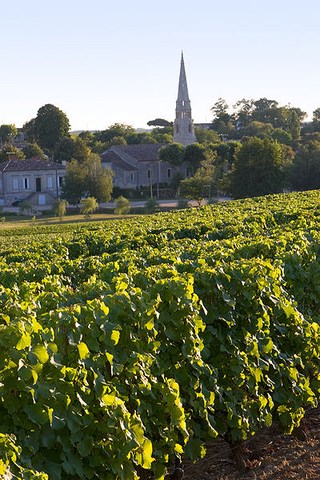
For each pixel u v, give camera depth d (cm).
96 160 10506
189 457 787
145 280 855
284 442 921
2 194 11200
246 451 891
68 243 2039
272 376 905
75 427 609
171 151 12112
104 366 680
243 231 1845
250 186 9331
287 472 816
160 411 725
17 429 591
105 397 633
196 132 19088
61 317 657
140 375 698
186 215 3025
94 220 8438
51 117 15650
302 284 1076
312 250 1205
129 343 712
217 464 856
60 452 617
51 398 596
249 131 19688
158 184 12175
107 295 733
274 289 924
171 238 2028
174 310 766
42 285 970
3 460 527
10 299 812
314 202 2933
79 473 621
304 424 982
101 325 674
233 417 818
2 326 591
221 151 12025
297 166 9494
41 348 583
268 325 901
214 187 9856
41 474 546
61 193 10612
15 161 11488
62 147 13412
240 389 845
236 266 896
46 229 4956
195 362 774
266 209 2675
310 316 1084
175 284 772
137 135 17512
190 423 788
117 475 655
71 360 645
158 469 727
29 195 11150
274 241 1267
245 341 866
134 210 9444
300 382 923
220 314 854
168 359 774
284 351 944
